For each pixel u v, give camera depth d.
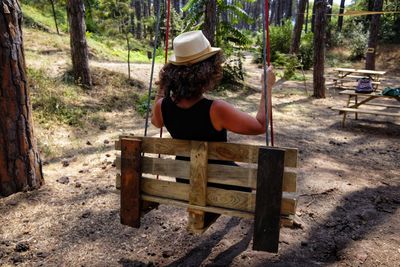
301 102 12.98
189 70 2.41
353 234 4.11
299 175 5.86
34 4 21.80
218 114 2.46
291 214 2.45
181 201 2.72
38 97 8.35
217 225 4.20
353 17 34.44
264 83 2.40
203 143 2.55
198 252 3.67
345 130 9.29
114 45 20.73
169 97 2.62
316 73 13.82
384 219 4.49
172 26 22.92
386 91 9.39
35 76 9.32
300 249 3.75
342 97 14.18
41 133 7.09
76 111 8.47
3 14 4.27
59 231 3.96
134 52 21.41
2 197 4.54
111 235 3.93
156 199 2.77
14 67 4.43
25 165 4.70
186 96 2.45
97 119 8.52
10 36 4.34
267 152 2.37
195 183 2.63
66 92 9.26
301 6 22.75
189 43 2.40
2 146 4.51
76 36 9.92
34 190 4.80
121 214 2.89
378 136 8.82
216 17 14.36
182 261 3.52
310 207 4.73
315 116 10.82
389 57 26.06
